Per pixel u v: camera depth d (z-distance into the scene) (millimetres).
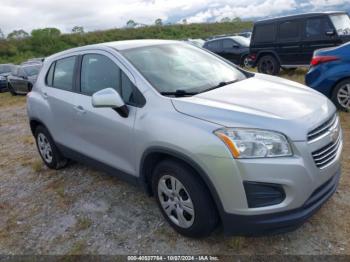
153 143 2992
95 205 3922
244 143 2574
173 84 3375
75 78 4148
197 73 3713
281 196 2592
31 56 45656
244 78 3883
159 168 3088
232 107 2830
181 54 3994
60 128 4402
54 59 4648
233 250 2959
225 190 2635
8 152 6285
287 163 2533
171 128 2867
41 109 4648
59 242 3371
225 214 2715
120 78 3521
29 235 3549
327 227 3109
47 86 4648
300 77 11000
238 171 2564
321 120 2791
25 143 6699
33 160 5641
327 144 2803
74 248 3223
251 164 2543
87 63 4000
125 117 3309
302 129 2613
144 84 3291
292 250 2895
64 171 4973
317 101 3084
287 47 11508
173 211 3180
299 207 2637
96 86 3820
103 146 3742
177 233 3240
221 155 2596
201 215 2855
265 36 12133
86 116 3818
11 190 4625
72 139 4238
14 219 3883
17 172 5219
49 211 3945
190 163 2764
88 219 3641
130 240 3250
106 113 3547
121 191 4152
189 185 2848
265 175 2539
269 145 2557
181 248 3055
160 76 3438
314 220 3213
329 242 2936
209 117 2762
